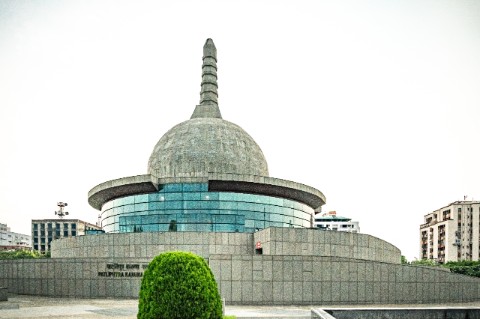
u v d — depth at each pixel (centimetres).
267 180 3566
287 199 3962
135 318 1778
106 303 2372
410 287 2675
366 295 2573
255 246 3050
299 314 1978
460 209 10800
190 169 3962
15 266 2856
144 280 1290
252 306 2381
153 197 3681
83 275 2683
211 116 4669
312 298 2491
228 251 3042
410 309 1502
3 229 15375
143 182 3497
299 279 2497
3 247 12781
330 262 2552
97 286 2655
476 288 2866
